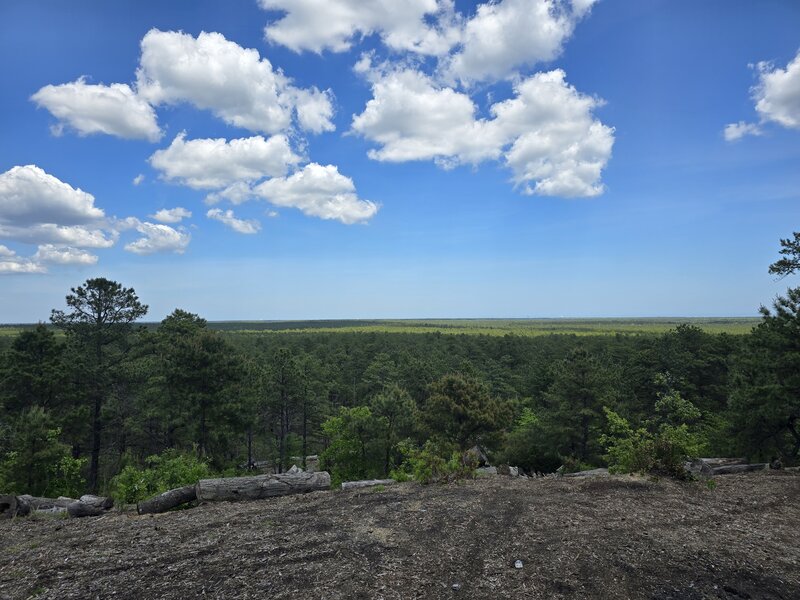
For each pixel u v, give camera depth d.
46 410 24.50
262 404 35.31
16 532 7.45
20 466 20.34
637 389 32.94
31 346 25.50
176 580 5.23
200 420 26.03
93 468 28.05
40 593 5.03
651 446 10.77
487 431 30.83
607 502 8.06
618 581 5.11
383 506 8.07
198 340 26.72
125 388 29.61
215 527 7.13
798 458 19.56
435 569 5.44
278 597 4.79
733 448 21.33
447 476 10.27
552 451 26.95
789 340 17.41
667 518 7.20
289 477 9.97
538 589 4.96
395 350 69.12
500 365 59.34
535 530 6.62
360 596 4.82
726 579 5.16
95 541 6.67
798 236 16.72
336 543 6.25
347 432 28.31
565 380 28.34
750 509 7.81
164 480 12.88
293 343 75.06
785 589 4.97
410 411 29.88
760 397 18.44
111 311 28.97
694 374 32.12
